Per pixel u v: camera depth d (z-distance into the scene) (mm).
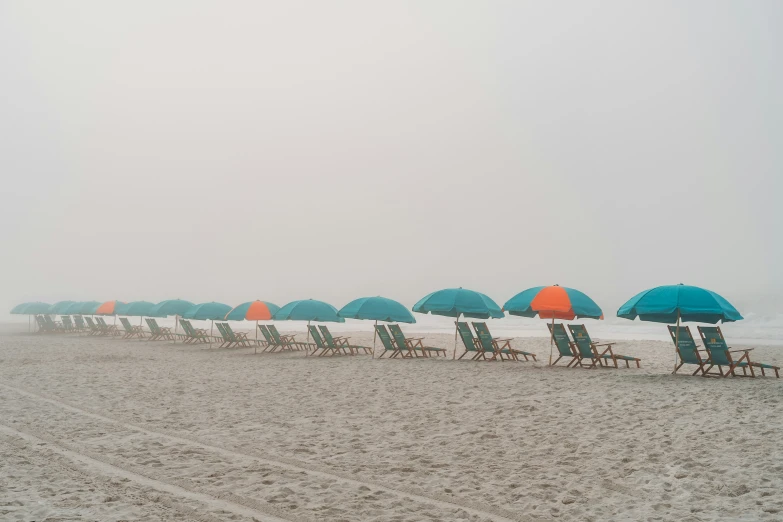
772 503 4137
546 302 11758
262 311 16875
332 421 7180
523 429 6617
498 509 4156
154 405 8250
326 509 4145
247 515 4008
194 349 18250
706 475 4824
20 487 4566
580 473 4984
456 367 12516
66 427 6793
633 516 3986
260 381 10648
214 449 5840
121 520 3875
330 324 37375
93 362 14062
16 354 16078
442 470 5125
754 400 7945
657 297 10297
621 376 10672
